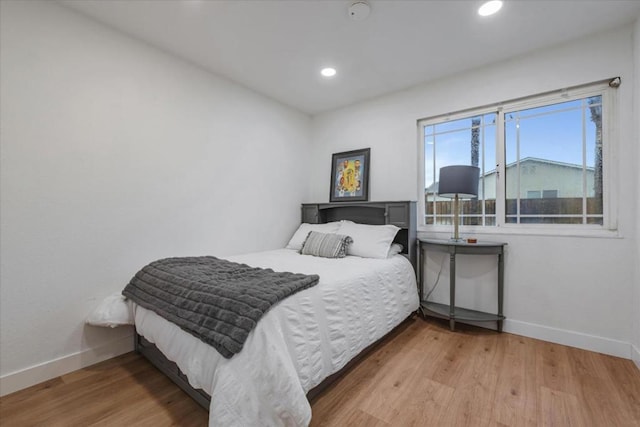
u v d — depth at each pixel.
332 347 1.61
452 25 2.06
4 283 1.67
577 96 2.27
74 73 1.92
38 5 1.78
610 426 1.41
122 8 1.90
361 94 3.25
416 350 2.18
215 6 1.88
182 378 1.66
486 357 2.07
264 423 1.14
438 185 2.75
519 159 2.54
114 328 2.10
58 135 1.85
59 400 1.61
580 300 2.21
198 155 2.63
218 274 1.80
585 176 2.26
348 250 2.79
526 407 1.54
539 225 2.44
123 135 2.15
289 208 3.57
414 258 2.94
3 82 1.66
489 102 2.60
